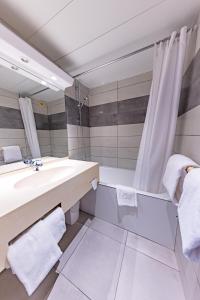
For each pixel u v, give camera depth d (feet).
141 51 4.03
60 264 3.28
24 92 3.91
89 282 2.89
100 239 4.01
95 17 2.92
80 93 6.46
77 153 6.44
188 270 2.55
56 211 2.39
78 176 3.21
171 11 2.87
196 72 2.99
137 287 2.78
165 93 3.73
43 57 3.34
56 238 2.24
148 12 2.87
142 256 3.47
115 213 4.49
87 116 7.22
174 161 2.85
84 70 5.28
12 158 3.68
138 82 5.92
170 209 3.54
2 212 1.61
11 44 2.59
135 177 4.52
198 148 2.70
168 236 3.65
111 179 6.84
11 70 3.48
